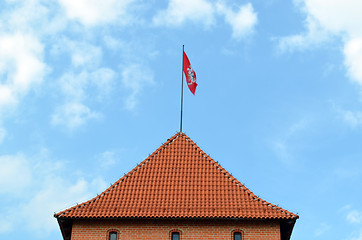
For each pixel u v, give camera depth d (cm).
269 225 5006
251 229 4997
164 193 5194
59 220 5041
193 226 5016
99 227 5022
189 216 4991
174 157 5488
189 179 5309
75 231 5003
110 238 4997
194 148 5559
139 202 5125
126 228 5019
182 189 5225
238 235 4994
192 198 5147
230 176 5338
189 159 5466
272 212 5025
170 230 5006
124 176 5356
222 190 5219
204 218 4991
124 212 5038
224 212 5022
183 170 5384
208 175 5344
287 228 5128
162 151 5538
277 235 4975
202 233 4994
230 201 5122
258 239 4962
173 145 5584
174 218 5000
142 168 5412
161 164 5438
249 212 5022
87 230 5009
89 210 5062
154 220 5034
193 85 5922
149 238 4984
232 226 5009
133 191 5222
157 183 5281
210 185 5259
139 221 5038
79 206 5097
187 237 4984
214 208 5056
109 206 5097
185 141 5619
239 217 4981
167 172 5369
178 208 5062
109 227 5022
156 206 5084
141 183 5288
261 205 5081
